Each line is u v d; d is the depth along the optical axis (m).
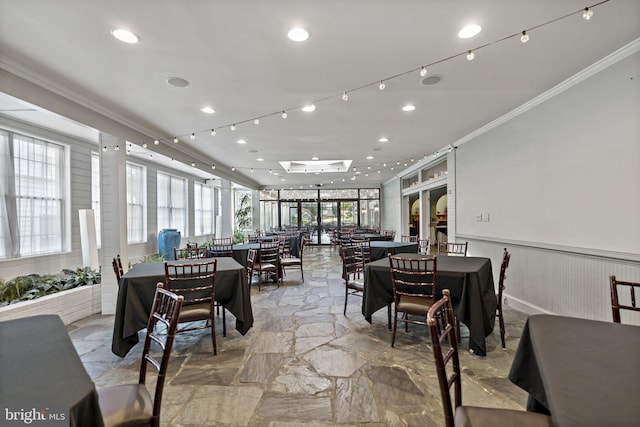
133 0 1.86
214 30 2.17
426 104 3.68
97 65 2.67
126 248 4.13
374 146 5.82
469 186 5.20
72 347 1.34
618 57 2.57
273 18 2.04
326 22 2.09
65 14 1.99
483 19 2.07
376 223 12.38
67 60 2.59
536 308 3.65
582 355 1.22
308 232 12.31
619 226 2.64
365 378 2.34
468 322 2.74
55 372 1.12
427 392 2.15
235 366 2.54
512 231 4.09
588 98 2.91
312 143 5.55
